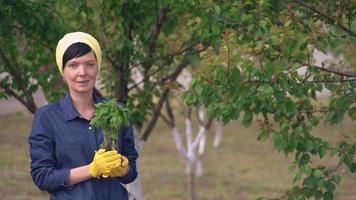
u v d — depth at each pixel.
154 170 41.56
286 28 12.85
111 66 17.27
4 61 16.03
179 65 17.83
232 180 39.44
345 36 13.27
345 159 13.25
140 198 18.48
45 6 15.17
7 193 33.47
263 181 39.19
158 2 15.54
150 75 17.64
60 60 10.75
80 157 10.66
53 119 10.75
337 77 13.33
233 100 13.03
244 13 14.03
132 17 16.00
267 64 12.48
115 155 10.36
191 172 30.41
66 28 15.38
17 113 27.19
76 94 10.85
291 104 13.30
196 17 14.60
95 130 10.77
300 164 13.45
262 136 14.20
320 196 13.38
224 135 53.34
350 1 13.20
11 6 14.45
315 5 14.14
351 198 33.84
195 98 13.29
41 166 10.59
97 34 16.39
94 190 10.73
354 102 13.48
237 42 13.09
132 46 16.16
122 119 10.50
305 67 13.29
